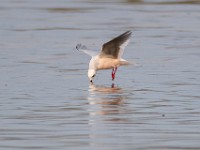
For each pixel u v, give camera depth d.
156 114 14.53
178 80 18.31
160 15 31.33
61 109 15.07
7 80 18.47
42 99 16.14
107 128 13.41
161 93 16.70
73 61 21.38
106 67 18.03
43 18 30.58
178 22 29.27
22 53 22.59
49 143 12.32
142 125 13.61
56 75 19.19
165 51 22.78
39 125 13.64
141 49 23.19
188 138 12.62
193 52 22.56
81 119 14.13
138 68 20.12
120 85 17.81
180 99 15.99
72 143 12.33
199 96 16.30
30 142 12.40
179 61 21.08
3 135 12.89
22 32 26.97
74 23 29.17
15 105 15.48
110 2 36.16
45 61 21.30
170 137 12.70
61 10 33.09
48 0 36.91
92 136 12.80
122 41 17.55
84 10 33.03
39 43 24.58
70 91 17.09
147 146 12.10
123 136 12.79
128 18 30.44
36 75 19.16
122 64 18.00
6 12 32.31
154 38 25.36
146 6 34.44
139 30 27.22
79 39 25.33
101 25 28.58
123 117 14.29
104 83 18.12
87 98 16.23
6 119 14.16
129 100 15.97
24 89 17.31
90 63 18.08
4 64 20.75
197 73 19.23
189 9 33.31
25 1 36.69
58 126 13.55
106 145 12.19
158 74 19.20
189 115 14.41
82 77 18.97
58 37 25.86
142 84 17.88
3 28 27.89
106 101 15.87
